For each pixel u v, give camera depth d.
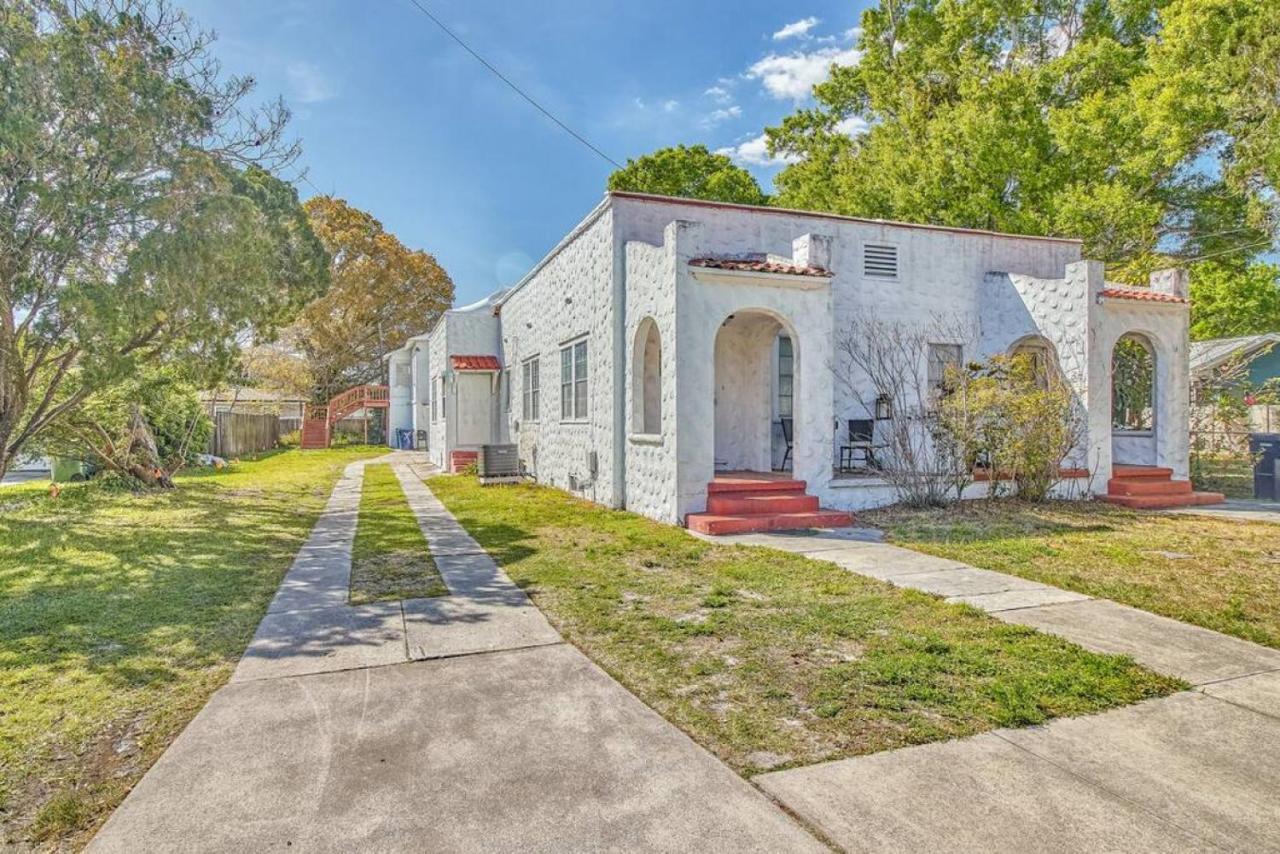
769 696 3.73
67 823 2.62
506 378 19.02
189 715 3.55
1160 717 3.48
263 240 9.76
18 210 7.82
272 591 5.92
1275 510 10.30
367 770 2.97
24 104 7.54
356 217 39.22
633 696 3.74
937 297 12.14
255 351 35.34
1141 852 2.41
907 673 3.99
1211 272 22.34
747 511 8.92
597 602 5.52
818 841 2.47
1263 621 4.95
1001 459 10.25
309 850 2.43
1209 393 13.73
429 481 16.03
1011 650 4.34
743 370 11.62
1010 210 17.84
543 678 4.00
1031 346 12.34
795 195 25.16
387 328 41.97
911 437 11.66
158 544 8.04
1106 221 16.28
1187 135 14.76
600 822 2.59
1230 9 13.29
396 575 6.47
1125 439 12.51
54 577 6.45
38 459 13.84
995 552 7.25
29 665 4.21
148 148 8.27
